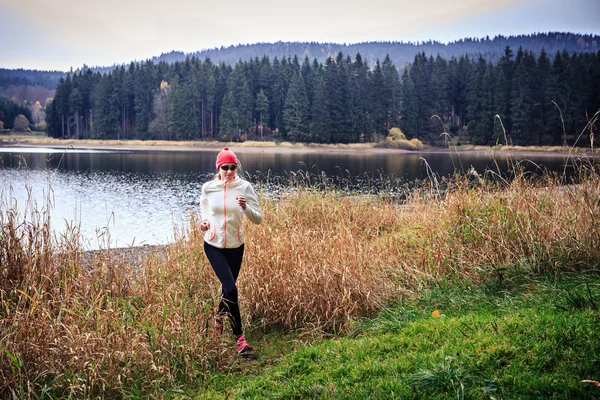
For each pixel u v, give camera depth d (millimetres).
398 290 5426
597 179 6191
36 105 191750
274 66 107312
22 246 5168
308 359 4039
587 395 2775
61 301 4535
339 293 5191
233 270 4723
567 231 5598
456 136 85812
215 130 101500
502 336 3654
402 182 23953
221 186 4598
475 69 89938
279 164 40625
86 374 3738
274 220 7953
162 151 68125
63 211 15258
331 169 34875
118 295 5070
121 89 106062
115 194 20125
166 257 6523
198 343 4262
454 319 4297
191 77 102312
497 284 5262
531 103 74688
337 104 85562
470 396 2988
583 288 4641
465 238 5961
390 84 89625
